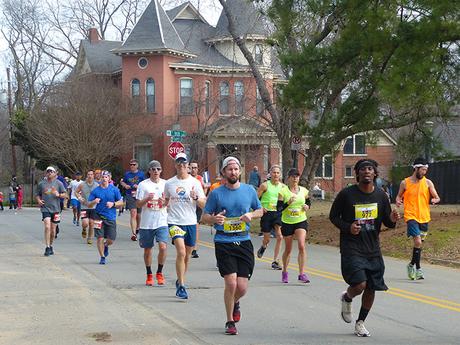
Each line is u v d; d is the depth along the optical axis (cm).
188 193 1091
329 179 5147
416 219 1280
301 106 2002
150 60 4778
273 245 1925
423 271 1418
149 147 4766
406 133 2288
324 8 1953
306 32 2181
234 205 827
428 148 2217
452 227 1877
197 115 4300
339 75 1945
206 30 5069
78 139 4406
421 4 1786
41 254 1661
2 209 4381
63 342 777
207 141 4291
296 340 792
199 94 4366
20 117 4988
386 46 1819
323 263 1520
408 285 1220
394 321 906
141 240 1194
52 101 4606
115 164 4778
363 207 792
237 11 3494
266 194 1444
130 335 814
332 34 2397
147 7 4912
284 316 934
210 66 4784
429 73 1778
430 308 1001
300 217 1224
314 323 890
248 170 4659
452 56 1920
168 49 4706
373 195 798
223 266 820
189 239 1099
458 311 978
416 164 1287
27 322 885
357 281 779
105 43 5575
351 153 5200
